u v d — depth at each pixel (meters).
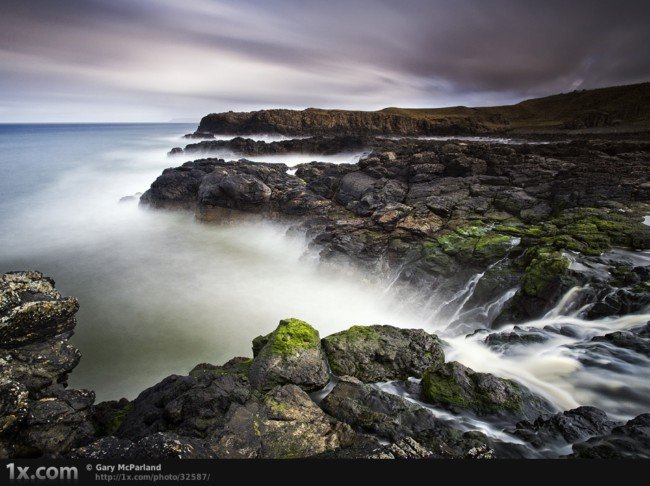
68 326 11.74
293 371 12.03
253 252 35.91
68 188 62.00
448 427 9.76
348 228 30.09
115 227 42.69
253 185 40.00
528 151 45.53
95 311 25.89
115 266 33.16
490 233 25.36
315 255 30.80
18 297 10.94
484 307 20.98
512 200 29.19
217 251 36.22
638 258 18.98
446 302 23.17
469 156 40.16
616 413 10.91
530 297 18.58
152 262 33.94
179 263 33.75
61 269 32.53
